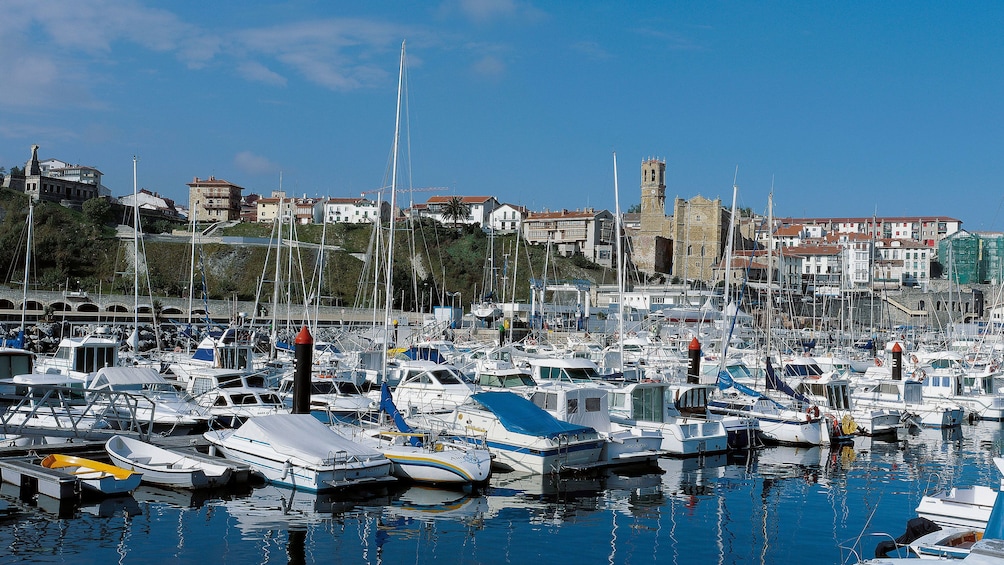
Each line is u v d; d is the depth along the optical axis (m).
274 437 25.84
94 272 129.88
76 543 19.67
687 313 79.50
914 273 193.62
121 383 33.41
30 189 163.88
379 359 48.03
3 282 114.31
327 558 19.30
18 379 32.72
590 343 66.19
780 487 27.91
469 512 23.48
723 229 170.75
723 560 19.89
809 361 55.00
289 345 60.19
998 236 178.50
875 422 40.19
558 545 20.78
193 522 21.59
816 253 179.88
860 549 20.84
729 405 40.72
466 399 31.36
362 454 25.52
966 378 51.47
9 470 24.66
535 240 191.38
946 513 19.17
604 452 29.62
